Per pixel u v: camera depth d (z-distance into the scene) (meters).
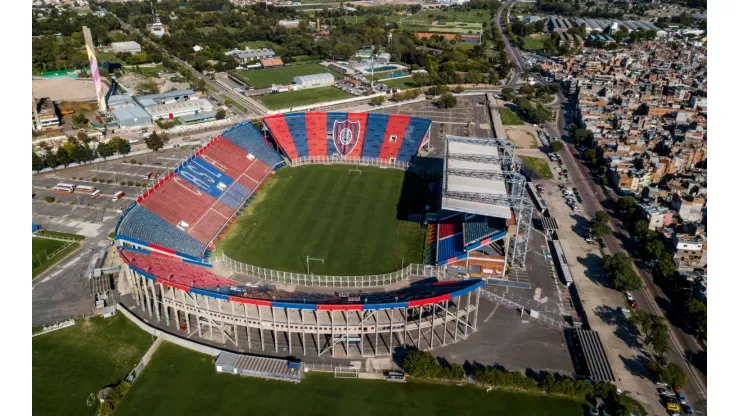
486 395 115.00
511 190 187.62
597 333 130.00
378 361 124.75
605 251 173.62
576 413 110.25
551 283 157.00
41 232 181.62
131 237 151.12
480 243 156.38
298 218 193.38
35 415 108.56
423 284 144.62
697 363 124.44
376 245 174.75
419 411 110.69
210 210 189.25
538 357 126.06
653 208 186.88
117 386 112.94
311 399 113.62
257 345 129.38
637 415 109.00
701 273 158.12
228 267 160.38
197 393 114.69
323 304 119.19
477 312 137.88
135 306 142.88
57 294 148.75
